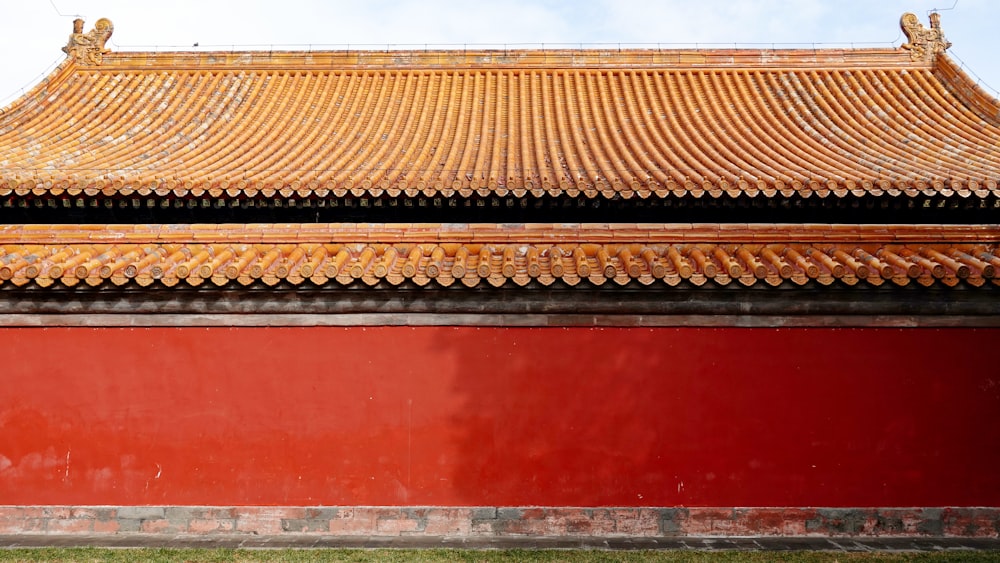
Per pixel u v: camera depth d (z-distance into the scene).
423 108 16.75
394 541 11.49
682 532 11.66
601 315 11.95
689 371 11.91
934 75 17.22
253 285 11.48
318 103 16.92
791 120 15.65
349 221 12.36
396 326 12.02
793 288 11.46
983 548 11.18
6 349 11.94
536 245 11.89
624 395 11.90
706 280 11.01
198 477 11.82
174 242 11.88
